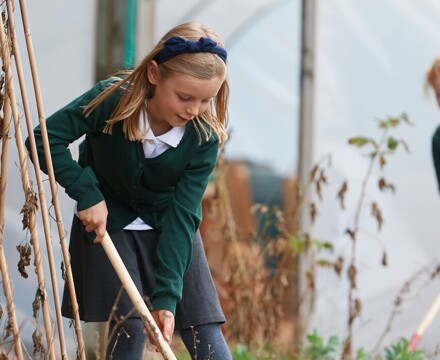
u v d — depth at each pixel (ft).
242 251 46.60
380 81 54.60
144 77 26.27
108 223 27.73
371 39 54.75
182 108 25.91
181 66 25.46
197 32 25.86
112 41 41.68
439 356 49.70
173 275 26.84
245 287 45.29
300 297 49.60
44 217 25.38
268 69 61.21
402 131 54.13
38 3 40.60
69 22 41.24
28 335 37.83
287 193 60.85
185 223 27.32
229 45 60.80
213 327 28.53
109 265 27.55
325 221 52.49
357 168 53.42
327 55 54.08
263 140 61.82
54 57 40.60
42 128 25.35
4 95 25.34
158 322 26.63
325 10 54.19
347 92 54.29
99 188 27.99
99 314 27.61
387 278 52.75
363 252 52.70
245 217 59.47
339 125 53.98
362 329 51.72
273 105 61.72
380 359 45.03
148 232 28.32
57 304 25.70
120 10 41.68
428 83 44.04
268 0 56.65
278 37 60.85
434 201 53.67
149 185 27.48
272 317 45.47
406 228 53.36
